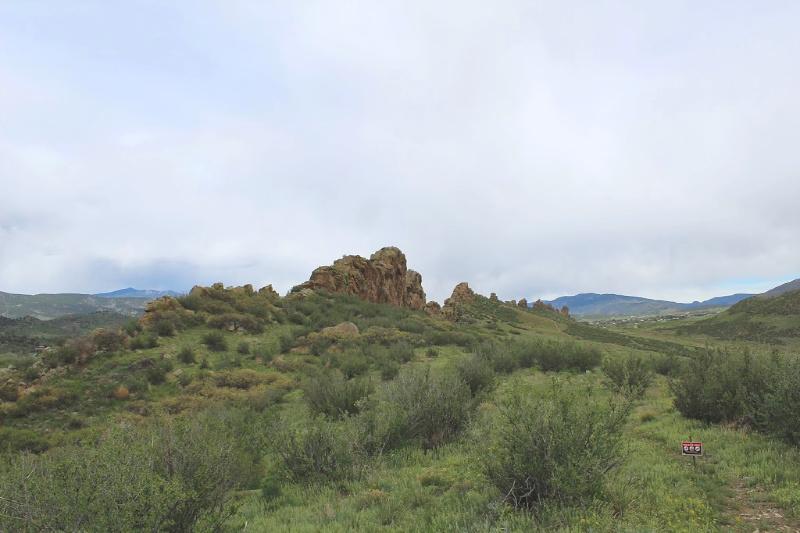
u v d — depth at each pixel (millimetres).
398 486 7891
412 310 75500
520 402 6750
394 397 11289
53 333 106312
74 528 4305
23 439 18984
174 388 26766
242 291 48875
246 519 6926
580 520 5305
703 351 13047
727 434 9898
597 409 6645
